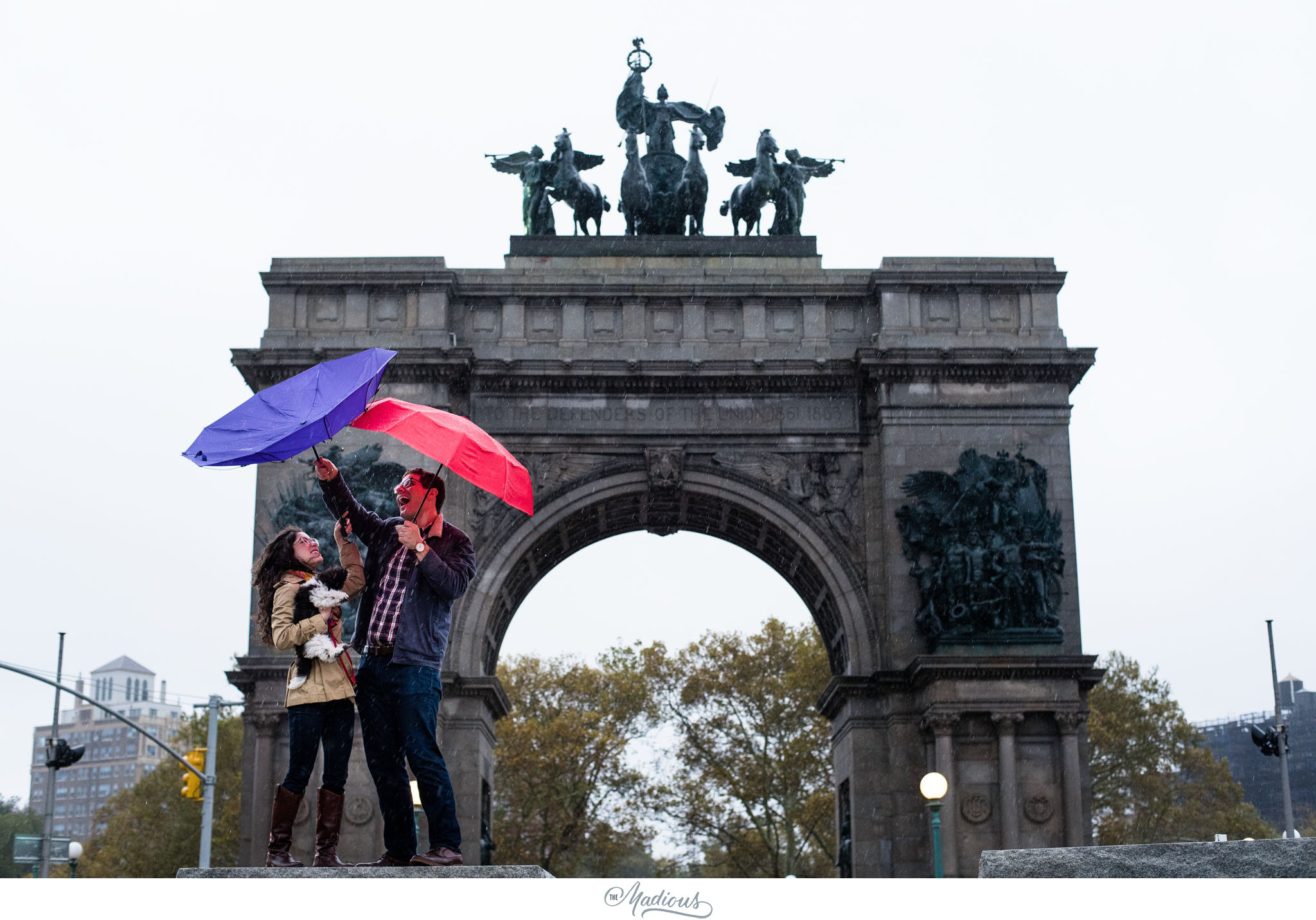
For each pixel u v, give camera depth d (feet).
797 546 213.05
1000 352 211.00
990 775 197.77
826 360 213.66
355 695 56.65
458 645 207.21
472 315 218.59
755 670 384.06
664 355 216.33
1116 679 393.29
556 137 229.66
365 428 54.85
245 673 199.31
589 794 382.42
